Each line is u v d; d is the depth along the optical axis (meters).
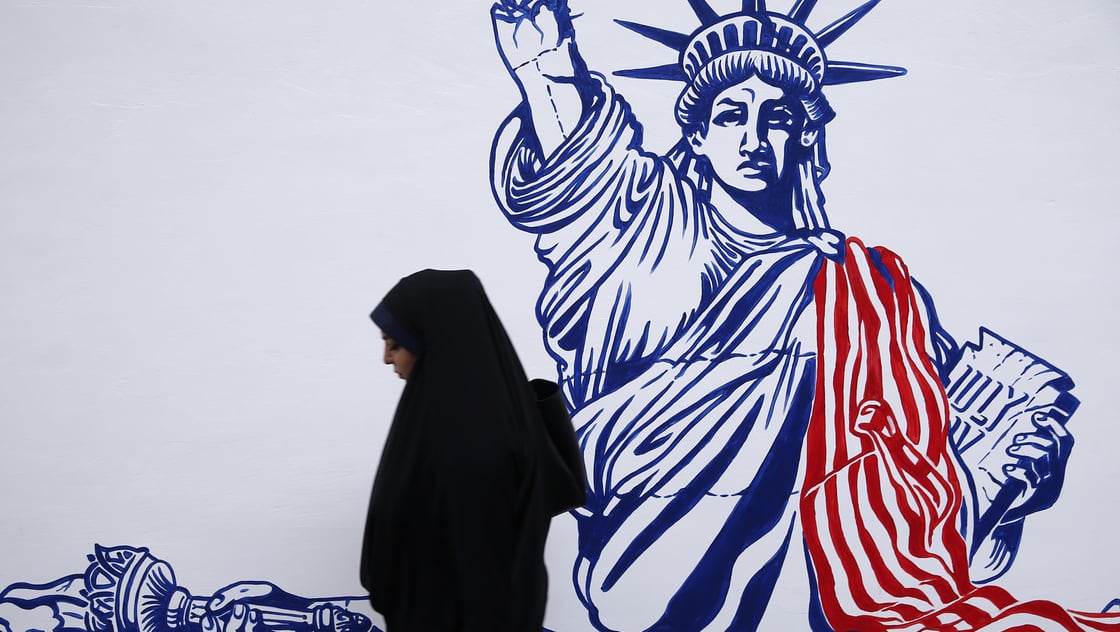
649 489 2.01
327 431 1.92
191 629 1.84
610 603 1.96
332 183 1.98
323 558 1.89
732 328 2.08
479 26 2.06
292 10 1.99
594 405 2.02
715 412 2.05
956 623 2.05
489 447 1.35
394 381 1.96
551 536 1.95
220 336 1.91
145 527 1.84
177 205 1.92
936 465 2.10
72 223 1.88
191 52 1.95
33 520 1.81
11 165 1.87
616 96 2.10
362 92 2.01
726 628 1.98
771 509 2.03
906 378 2.12
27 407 1.83
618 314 2.05
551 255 2.04
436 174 2.02
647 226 2.08
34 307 1.85
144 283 1.89
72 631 1.81
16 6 1.89
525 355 2.01
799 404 2.08
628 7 2.12
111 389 1.86
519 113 2.06
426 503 1.36
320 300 1.95
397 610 1.41
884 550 2.05
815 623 2.01
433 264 2.00
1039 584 2.09
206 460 1.88
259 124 1.96
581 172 2.07
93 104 1.91
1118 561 2.12
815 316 2.11
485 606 1.33
